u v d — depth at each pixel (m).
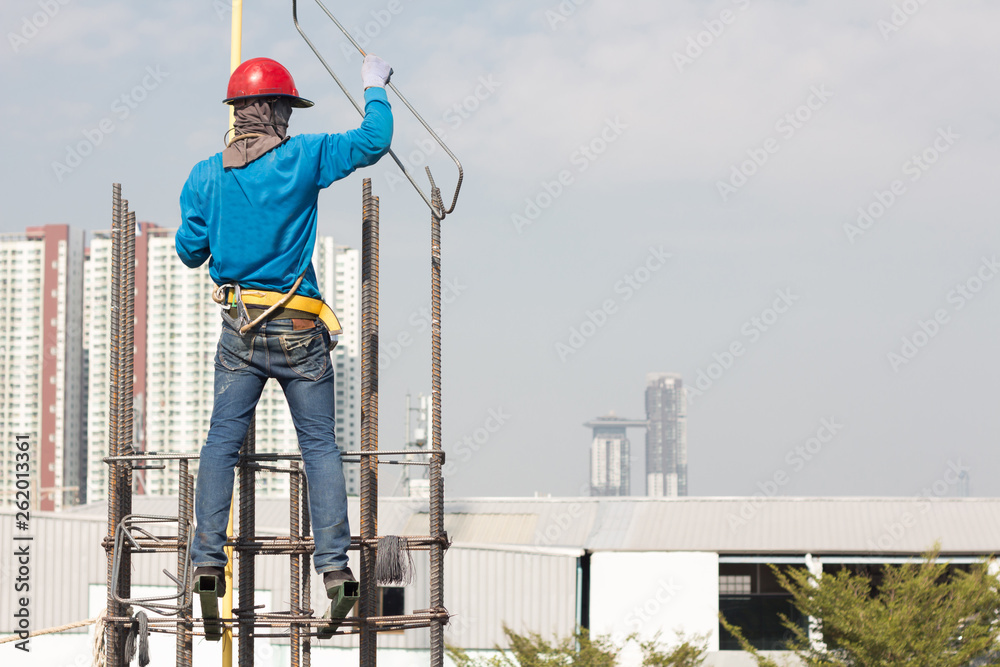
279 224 7.77
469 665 42.34
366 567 8.41
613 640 47.94
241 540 8.44
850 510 53.25
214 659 43.72
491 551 47.59
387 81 8.40
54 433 162.00
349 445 150.62
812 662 38.47
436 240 8.66
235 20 10.50
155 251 156.38
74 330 165.62
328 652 44.84
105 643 8.73
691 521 52.69
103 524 49.81
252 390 7.87
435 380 8.58
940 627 37.34
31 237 165.62
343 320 151.25
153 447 152.62
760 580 49.78
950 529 50.78
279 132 8.07
